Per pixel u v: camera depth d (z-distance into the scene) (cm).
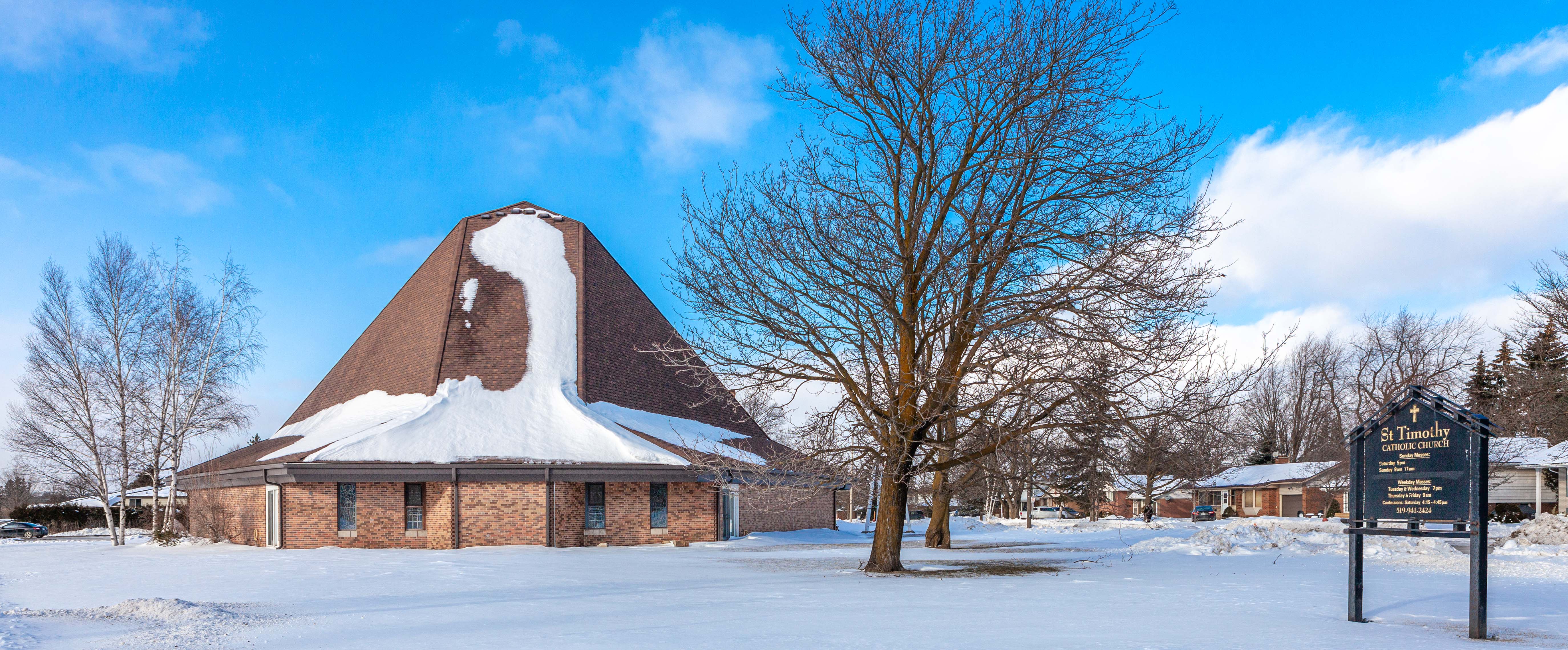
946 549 3120
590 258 4250
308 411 4450
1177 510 8431
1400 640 995
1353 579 1180
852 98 2002
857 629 1077
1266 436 7438
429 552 2711
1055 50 1833
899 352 1994
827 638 1009
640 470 3105
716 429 4159
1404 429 1148
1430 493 1106
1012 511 8288
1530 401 5447
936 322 1897
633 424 3584
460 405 3359
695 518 3247
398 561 2353
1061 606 1329
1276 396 7531
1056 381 1745
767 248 1939
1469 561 2083
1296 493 7025
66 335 3666
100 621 1196
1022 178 1833
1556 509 5150
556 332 3784
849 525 5544
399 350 3922
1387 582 1717
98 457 3669
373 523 3023
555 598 1480
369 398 3762
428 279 4169
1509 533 2950
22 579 1923
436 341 3662
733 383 2019
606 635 1042
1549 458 4706
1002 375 1794
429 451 3045
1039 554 2759
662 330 4406
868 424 1947
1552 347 5128
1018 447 1889
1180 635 1016
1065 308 1780
